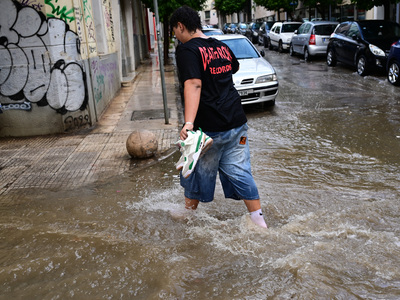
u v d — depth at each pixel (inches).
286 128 291.6
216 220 145.9
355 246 122.7
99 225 147.2
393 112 324.8
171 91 477.7
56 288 107.6
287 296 99.1
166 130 294.8
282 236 131.3
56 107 291.6
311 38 735.7
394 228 137.0
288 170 203.9
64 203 172.6
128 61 663.8
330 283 103.5
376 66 505.4
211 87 124.7
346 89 446.6
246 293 101.3
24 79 285.1
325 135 268.1
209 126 126.2
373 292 99.9
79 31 309.6
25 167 226.2
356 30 565.0
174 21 127.1
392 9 855.7
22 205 172.1
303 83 506.6
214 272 111.8
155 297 100.8
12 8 275.1
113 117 348.8
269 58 856.3
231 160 132.3
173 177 203.0
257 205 135.3
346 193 171.9
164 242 131.9
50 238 137.2
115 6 522.0
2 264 121.1
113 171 214.5
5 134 293.0
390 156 220.2
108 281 109.7
